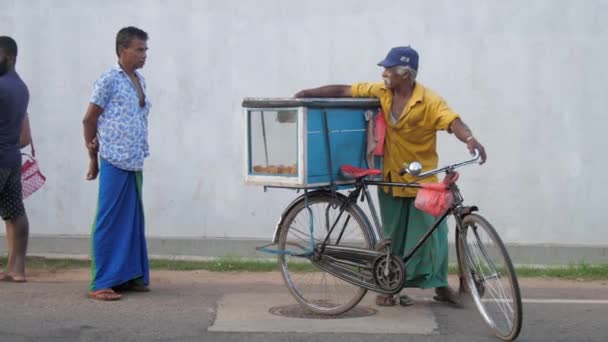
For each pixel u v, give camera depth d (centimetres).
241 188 852
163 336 558
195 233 858
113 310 621
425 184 573
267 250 626
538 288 721
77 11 848
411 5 819
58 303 640
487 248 548
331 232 604
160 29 844
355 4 823
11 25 854
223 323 587
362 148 611
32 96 858
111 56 848
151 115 853
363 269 591
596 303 657
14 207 712
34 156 801
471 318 601
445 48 820
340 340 549
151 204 860
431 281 616
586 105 816
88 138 654
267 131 587
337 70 829
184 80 847
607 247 817
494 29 816
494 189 830
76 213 864
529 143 823
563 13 810
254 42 837
